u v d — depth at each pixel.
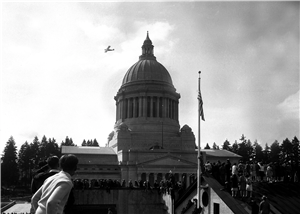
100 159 127.94
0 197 118.62
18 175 155.75
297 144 159.00
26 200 109.25
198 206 43.47
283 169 48.81
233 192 37.09
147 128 136.62
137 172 112.06
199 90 48.41
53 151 171.25
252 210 31.91
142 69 148.50
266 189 40.34
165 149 125.44
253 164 46.22
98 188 70.31
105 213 68.81
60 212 8.13
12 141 155.25
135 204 70.38
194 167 114.94
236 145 196.88
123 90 147.62
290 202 36.28
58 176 8.80
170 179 65.38
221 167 43.34
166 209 63.28
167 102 144.75
